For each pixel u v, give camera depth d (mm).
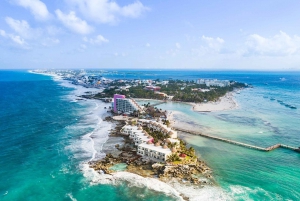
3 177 79938
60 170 84812
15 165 88812
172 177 79750
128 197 68438
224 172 84312
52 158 95125
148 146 98500
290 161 94625
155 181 77000
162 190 71938
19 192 71250
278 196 70062
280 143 115000
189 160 90750
